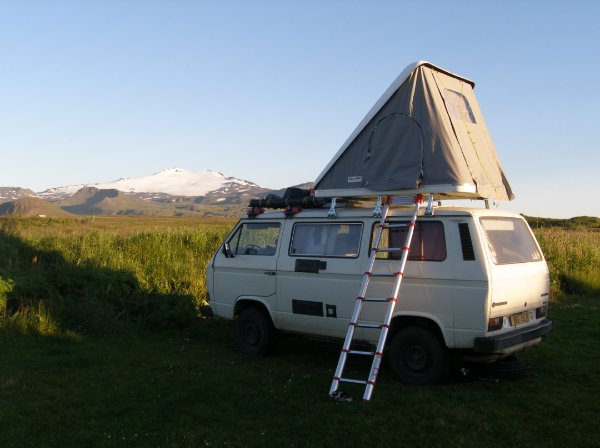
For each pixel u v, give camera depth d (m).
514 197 7.60
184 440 4.96
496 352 6.08
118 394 6.32
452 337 6.20
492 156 7.57
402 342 6.59
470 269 6.12
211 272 8.75
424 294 6.39
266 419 5.48
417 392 6.17
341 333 7.20
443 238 6.41
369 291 6.83
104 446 4.89
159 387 6.57
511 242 6.80
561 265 15.60
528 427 5.18
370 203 8.39
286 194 8.20
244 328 8.39
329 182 7.32
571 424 5.25
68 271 11.67
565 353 8.12
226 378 6.93
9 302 10.15
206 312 8.98
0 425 5.39
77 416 5.64
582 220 47.09
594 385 6.54
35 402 6.05
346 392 6.29
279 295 7.82
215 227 18.38
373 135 6.98
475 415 5.46
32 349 8.51
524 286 6.57
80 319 9.84
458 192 6.57
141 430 5.25
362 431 5.07
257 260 8.12
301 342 9.09
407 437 4.97
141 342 9.23
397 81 6.84
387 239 6.89
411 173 6.60
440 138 6.58
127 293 11.55
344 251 7.21
